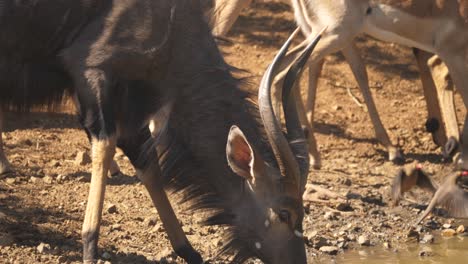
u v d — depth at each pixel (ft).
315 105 141.69
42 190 100.32
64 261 81.35
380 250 99.55
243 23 156.76
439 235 106.11
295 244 76.64
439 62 131.23
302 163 76.84
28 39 81.76
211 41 81.92
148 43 79.71
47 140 117.70
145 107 82.07
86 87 79.97
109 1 80.48
